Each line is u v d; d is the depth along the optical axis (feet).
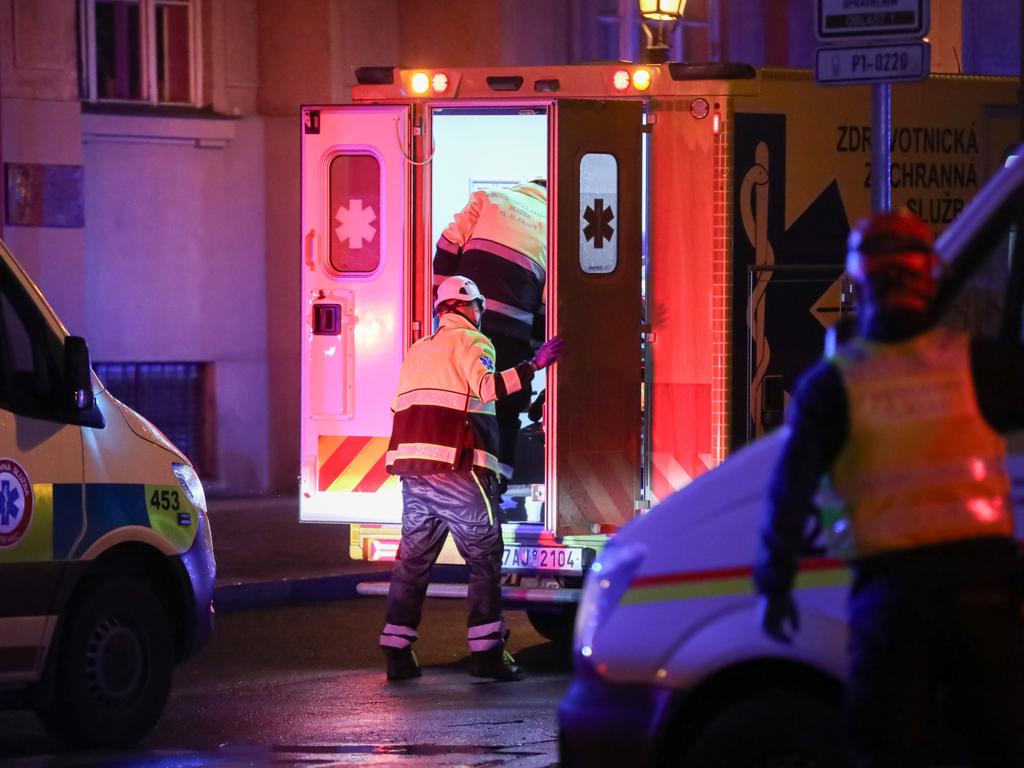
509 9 211.41
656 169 120.67
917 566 52.37
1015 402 53.62
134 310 204.33
